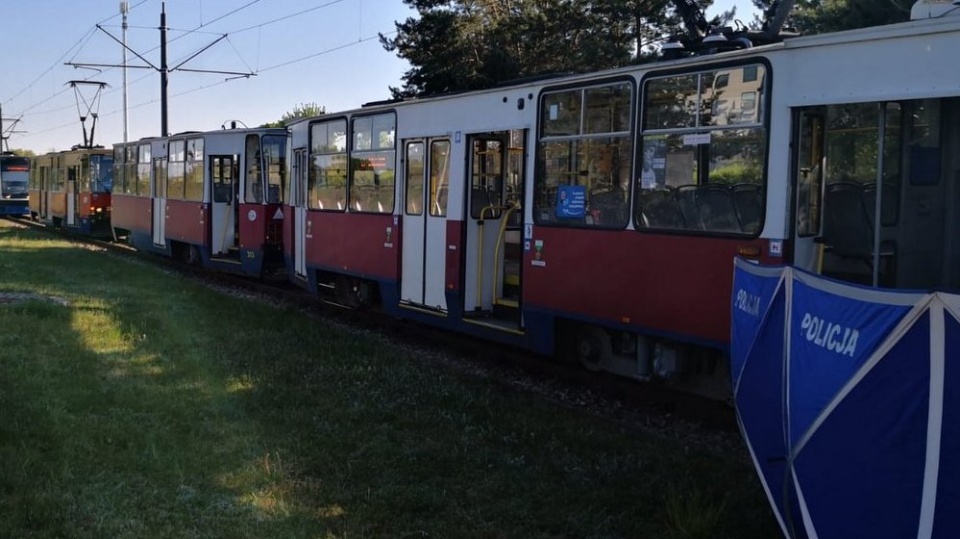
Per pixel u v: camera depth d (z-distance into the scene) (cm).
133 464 560
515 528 483
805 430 375
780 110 608
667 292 700
